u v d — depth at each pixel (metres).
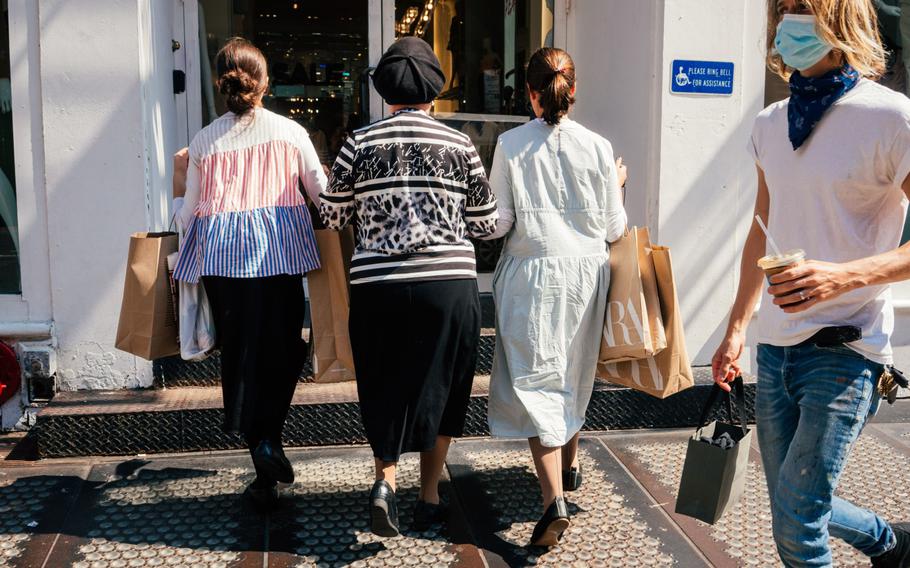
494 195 2.77
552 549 2.79
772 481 2.07
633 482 3.32
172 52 4.37
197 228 2.89
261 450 2.81
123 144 3.65
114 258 3.70
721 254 4.15
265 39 4.65
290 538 2.83
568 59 2.76
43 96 3.59
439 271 2.62
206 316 2.96
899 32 4.44
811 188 1.89
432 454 2.88
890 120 1.76
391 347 2.64
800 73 1.92
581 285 2.77
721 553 2.77
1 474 3.30
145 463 3.43
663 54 3.97
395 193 2.59
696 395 3.91
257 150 2.86
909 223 4.34
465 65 4.79
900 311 4.39
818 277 1.68
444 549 2.78
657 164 4.06
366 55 4.73
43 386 3.78
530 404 2.72
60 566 2.63
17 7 3.58
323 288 2.91
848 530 2.12
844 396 1.86
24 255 3.70
